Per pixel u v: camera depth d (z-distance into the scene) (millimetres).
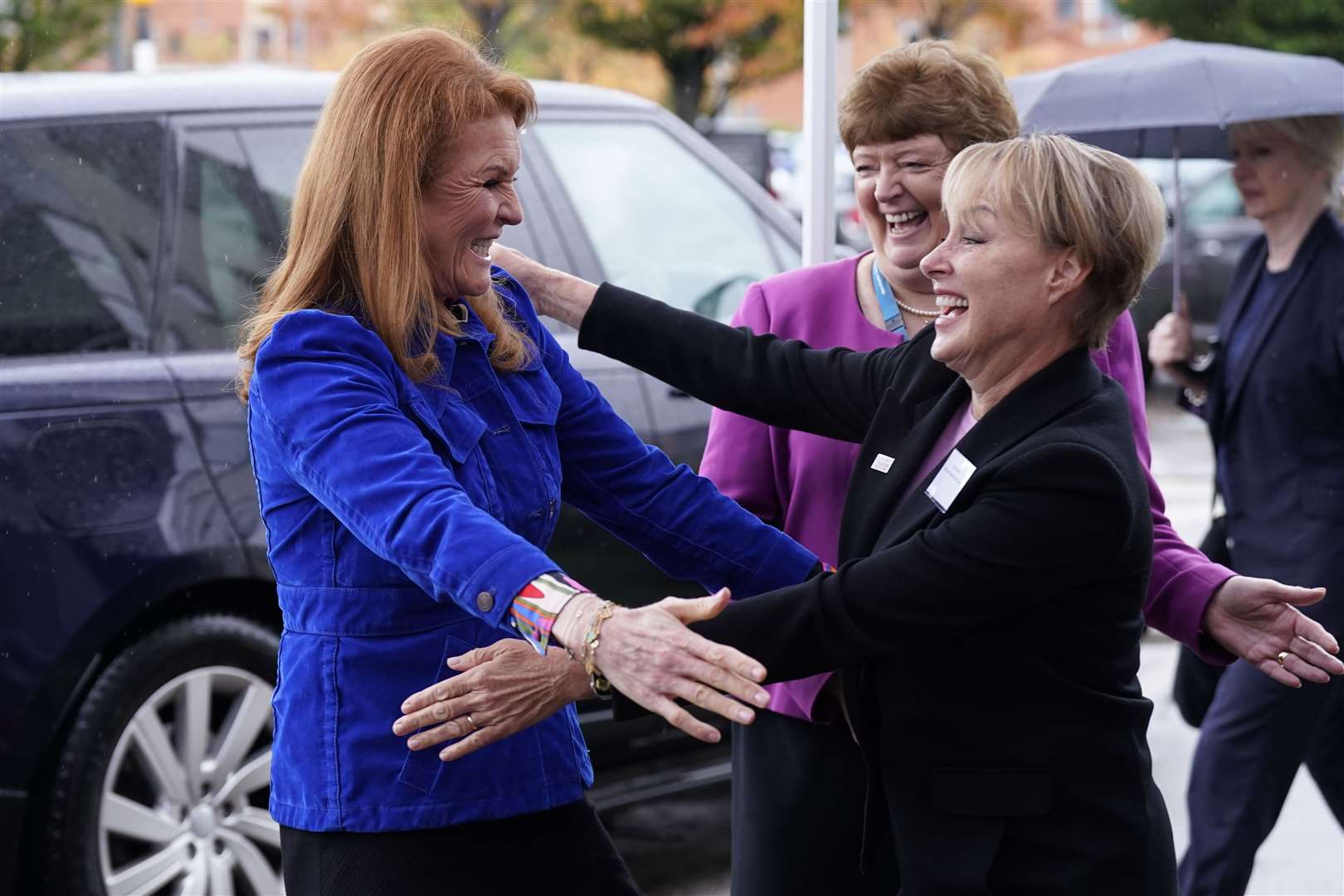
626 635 1646
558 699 1744
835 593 1805
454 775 1821
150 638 3166
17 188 3137
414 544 1689
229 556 3217
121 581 3082
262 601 3363
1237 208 10711
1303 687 3291
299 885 1844
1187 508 7863
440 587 1689
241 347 1897
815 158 3043
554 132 4004
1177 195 4113
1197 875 3344
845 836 2236
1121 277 1844
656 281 4055
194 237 3336
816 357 2234
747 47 13797
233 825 3318
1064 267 1836
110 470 3090
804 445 2342
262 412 1807
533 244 3799
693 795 4578
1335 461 3381
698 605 1693
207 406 3227
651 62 13844
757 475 2414
